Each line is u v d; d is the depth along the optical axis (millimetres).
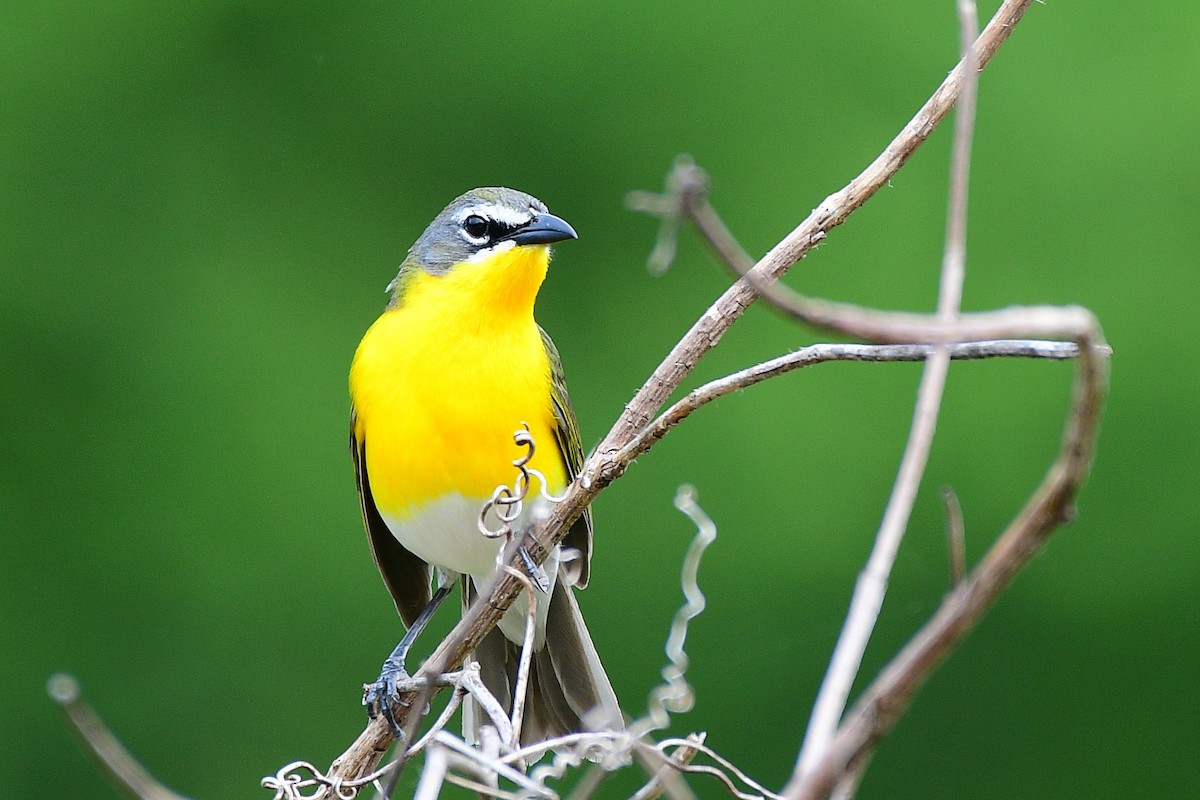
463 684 6367
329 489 17359
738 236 17938
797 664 16797
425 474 9766
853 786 3420
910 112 17859
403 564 10656
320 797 6742
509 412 9734
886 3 18031
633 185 18281
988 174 17469
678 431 17422
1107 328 17125
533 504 9758
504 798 5441
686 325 18016
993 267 17344
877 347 5898
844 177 17812
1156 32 17375
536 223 9836
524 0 18422
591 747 5945
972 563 16875
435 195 18484
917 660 3270
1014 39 17562
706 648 16875
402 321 9992
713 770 5766
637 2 18328
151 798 4750
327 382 17750
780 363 6125
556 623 9570
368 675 16891
